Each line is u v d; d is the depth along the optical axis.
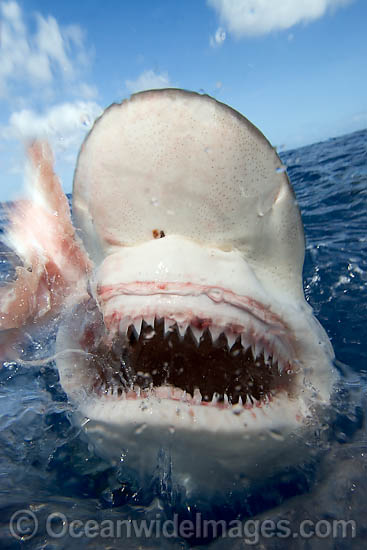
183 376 0.37
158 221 0.36
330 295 0.87
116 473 0.40
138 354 0.38
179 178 0.35
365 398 0.50
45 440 0.47
